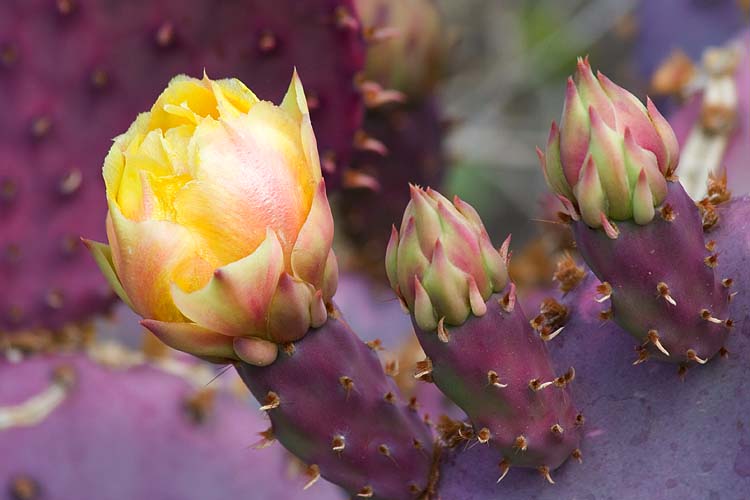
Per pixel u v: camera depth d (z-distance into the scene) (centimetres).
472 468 41
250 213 37
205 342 38
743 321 41
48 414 58
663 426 40
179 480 58
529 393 39
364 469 40
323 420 40
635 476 40
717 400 40
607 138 38
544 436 40
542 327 42
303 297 38
